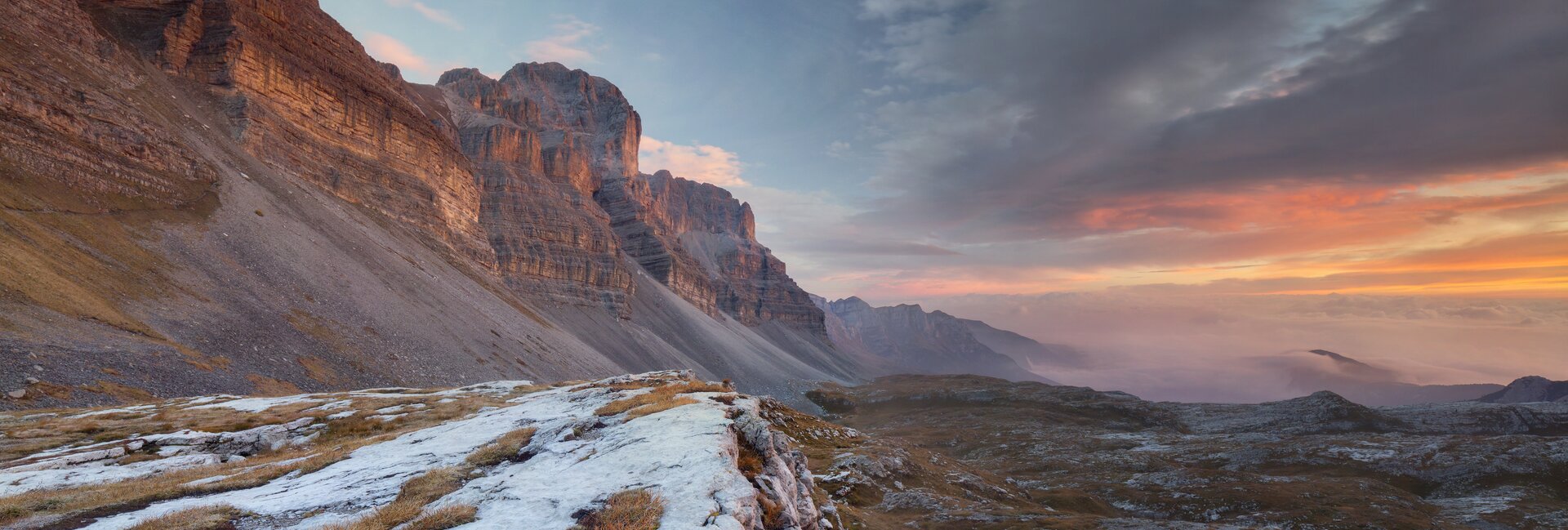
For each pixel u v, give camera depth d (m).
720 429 22.17
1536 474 115.06
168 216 84.81
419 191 173.25
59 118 82.69
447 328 107.25
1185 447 149.88
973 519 55.59
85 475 27.55
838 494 59.25
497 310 143.88
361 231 127.81
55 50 97.25
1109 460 136.25
